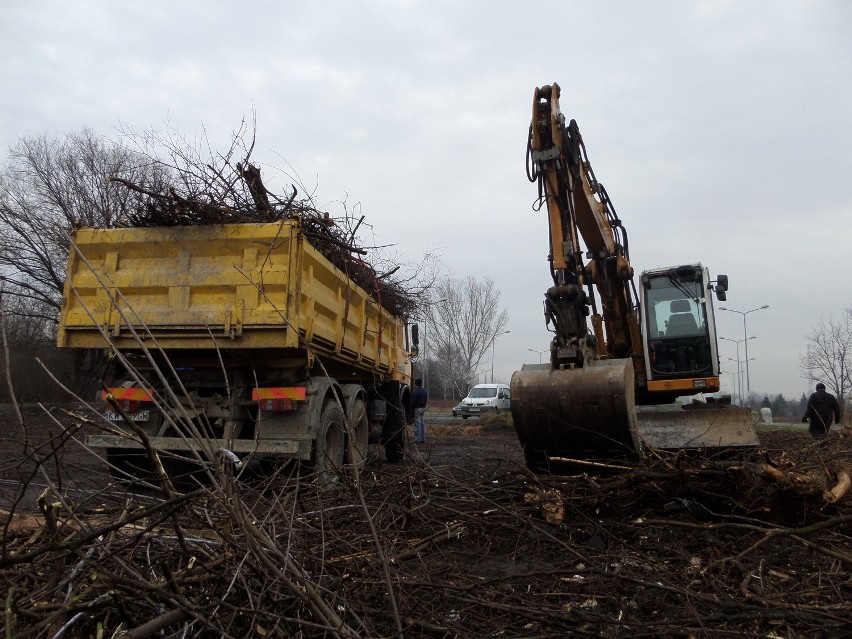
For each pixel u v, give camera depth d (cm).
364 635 271
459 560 430
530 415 584
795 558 421
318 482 507
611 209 859
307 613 271
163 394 645
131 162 2314
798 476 468
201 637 254
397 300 1030
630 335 916
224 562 284
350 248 772
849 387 3481
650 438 668
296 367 659
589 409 564
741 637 293
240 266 623
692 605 320
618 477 518
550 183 673
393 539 428
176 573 276
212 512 323
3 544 242
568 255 659
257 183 758
